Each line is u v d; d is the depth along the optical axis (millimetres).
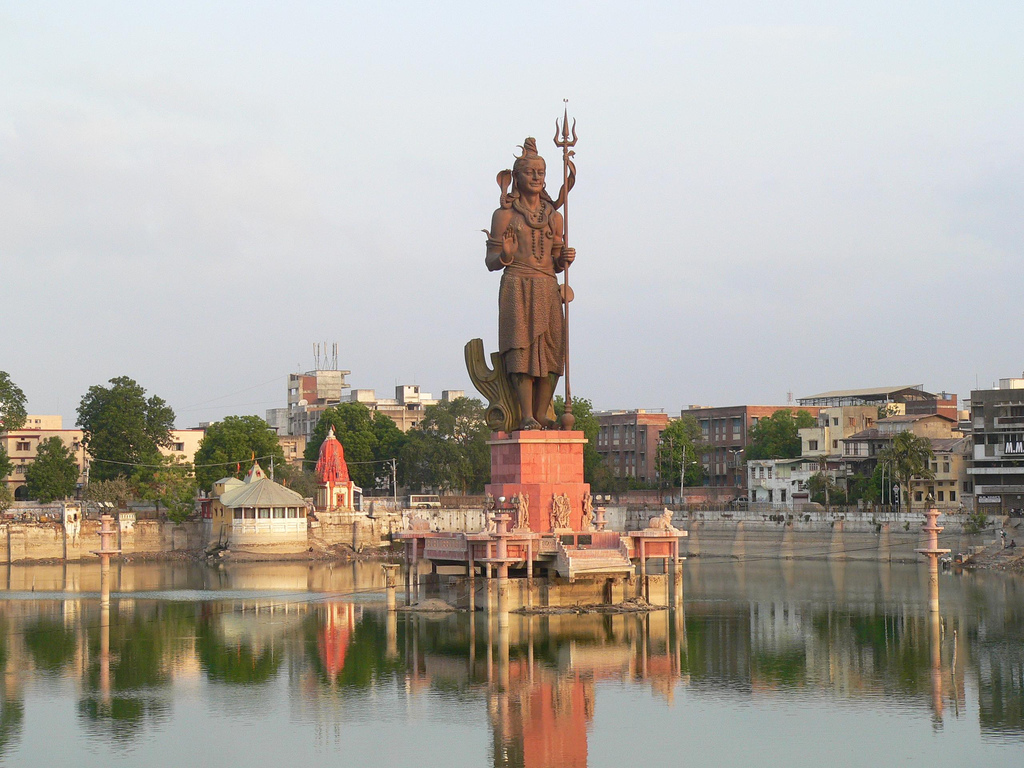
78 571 148750
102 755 52094
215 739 54562
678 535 91375
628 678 66750
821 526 172125
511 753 52219
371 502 199875
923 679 66375
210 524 181750
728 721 57031
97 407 198750
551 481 89750
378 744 53719
